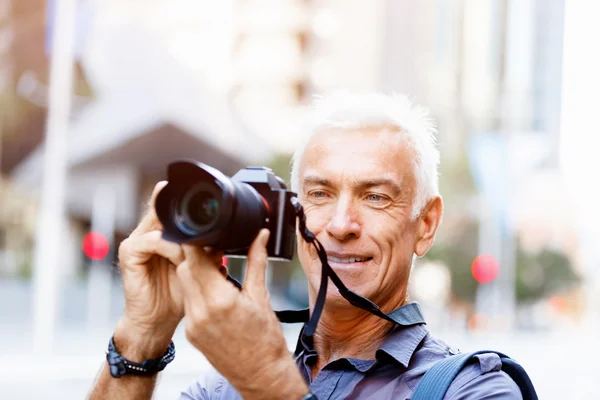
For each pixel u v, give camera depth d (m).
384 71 43.12
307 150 2.02
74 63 17.23
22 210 22.47
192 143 17.77
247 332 1.58
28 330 18.22
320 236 1.98
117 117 17.50
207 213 1.55
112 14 18.38
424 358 1.94
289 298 24.84
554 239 41.66
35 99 20.61
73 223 22.19
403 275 2.02
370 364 1.92
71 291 20.69
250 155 18.66
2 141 21.83
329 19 41.91
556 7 42.28
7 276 21.19
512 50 42.38
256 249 1.60
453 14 43.12
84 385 10.73
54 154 13.83
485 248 28.41
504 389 1.79
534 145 23.08
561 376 14.62
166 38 36.38
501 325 27.11
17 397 9.44
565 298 40.66
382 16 42.94
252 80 40.81
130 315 1.80
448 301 31.92
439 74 42.94
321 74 41.72
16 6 19.88
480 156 23.06
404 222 1.98
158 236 1.66
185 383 10.63
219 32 39.09
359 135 1.97
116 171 17.92
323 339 2.07
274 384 1.59
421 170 2.00
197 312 1.58
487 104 37.91
